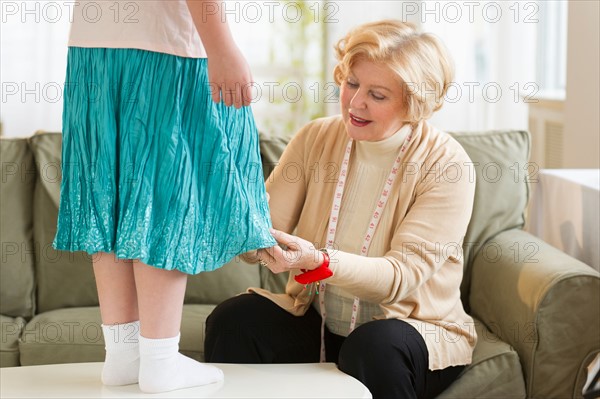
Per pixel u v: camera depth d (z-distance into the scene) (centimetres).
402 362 175
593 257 224
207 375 166
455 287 194
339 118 204
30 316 241
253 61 477
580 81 306
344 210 195
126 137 147
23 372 173
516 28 432
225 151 151
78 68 151
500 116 439
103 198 149
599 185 229
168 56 147
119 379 162
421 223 185
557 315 192
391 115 186
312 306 202
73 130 152
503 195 240
